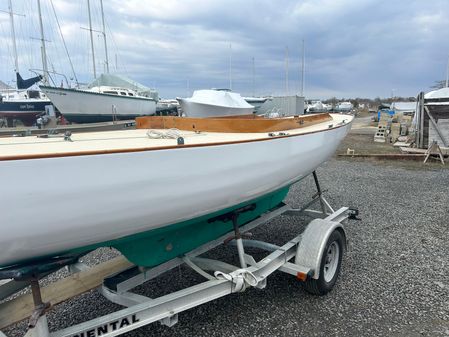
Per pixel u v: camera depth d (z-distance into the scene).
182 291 2.11
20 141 2.10
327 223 2.91
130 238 1.90
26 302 2.08
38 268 1.57
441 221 4.84
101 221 1.61
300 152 2.91
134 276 2.30
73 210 1.50
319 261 2.68
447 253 3.78
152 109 19.91
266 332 2.45
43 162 1.37
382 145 14.04
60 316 2.71
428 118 11.32
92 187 1.52
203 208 2.09
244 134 2.79
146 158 1.67
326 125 3.95
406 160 10.38
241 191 2.31
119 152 1.57
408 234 4.35
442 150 10.14
